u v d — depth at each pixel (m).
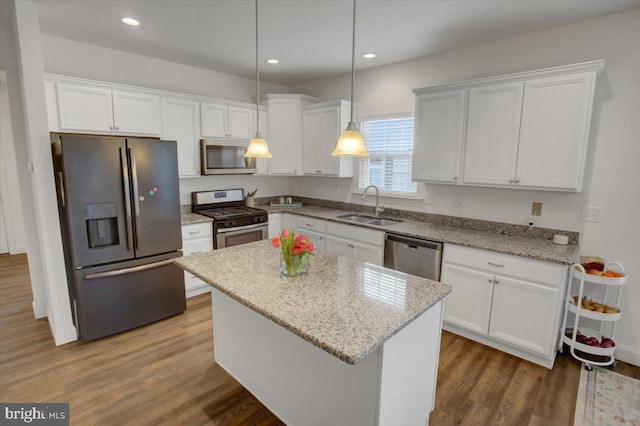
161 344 2.76
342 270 2.06
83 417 1.97
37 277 3.14
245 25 2.75
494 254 2.58
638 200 2.44
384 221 3.82
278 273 1.98
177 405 2.09
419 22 2.62
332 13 2.52
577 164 2.43
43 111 2.49
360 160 4.18
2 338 2.81
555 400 2.14
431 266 2.95
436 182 3.21
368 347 1.21
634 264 2.50
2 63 2.78
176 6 2.42
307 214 4.09
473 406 2.09
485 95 2.80
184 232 3.45
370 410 1.45
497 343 2.71
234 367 2.29
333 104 4.02
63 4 2.40
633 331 2.53
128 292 2.91
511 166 2.72
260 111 4.33
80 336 2.81
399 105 3.74
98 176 2.64
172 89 3.85
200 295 3.78
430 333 1.75
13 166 5.11
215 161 3.90
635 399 2.15
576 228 2.71
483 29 2.75
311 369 1.71
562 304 2.41
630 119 2.42
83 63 3.24
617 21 2.43
